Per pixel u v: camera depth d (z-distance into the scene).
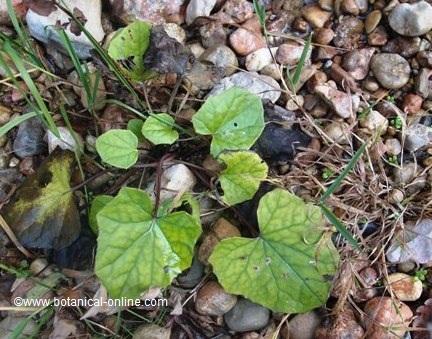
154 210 0.26
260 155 0.29
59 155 0.29
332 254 0.27
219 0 0.31
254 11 0.31
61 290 0.29
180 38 0.31
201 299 0.28
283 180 0.29
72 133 0.28
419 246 0.29
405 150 0.30
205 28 0.31
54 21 0.30
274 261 0.27
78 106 0.31
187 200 0.28
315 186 0.29
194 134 0.29
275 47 0.31
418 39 0.30
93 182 0.29
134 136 0.28
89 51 0.30
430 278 0.29
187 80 0.30
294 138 0.29
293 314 0.28
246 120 0.28
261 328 0.28
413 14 0.30
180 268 0.26
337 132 0.30
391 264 0.29
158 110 0.30
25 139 0.30
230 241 0.27
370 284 0.28
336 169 0.29
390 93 0.31
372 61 0.31
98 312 0.28
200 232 0.26
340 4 0.31
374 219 0.29
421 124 0.30
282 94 0.30
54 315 0.29
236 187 0.28
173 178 0.28
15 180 0.30
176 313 0.28
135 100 0.30
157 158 0.29
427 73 0.30
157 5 0.31
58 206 0.28
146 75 0.29
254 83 0.30
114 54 0.29
